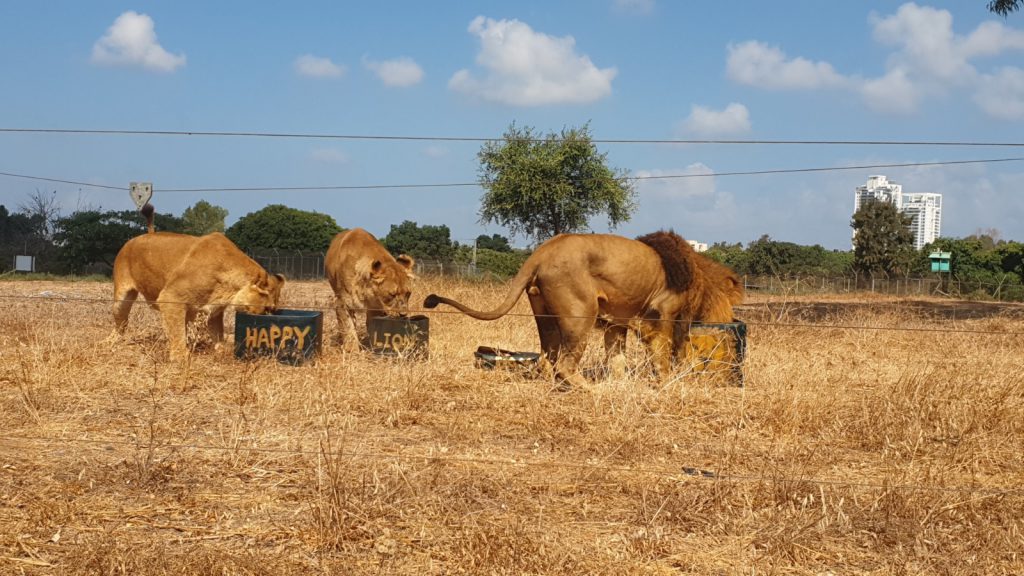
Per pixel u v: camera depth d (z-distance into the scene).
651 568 4.47
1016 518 5.36
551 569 4.34
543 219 44.56
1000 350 13.27
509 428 7.48
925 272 63.75
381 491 5.29
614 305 9.68
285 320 10.19
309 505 5.09
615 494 5.63
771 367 10.46
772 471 6.20
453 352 11.67
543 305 9.71
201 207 106.00
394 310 11.69
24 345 10.59
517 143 43.16
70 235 53.38
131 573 4.15
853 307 26.27
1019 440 7.39
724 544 4.82
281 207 86.19
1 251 54.19
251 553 4.43
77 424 7.04
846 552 4.80
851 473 6.33
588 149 43.03
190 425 7.15
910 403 8.22
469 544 4.54
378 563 4.40
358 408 7.88
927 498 5.61
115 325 11.75
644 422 7.62
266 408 7.66
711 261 10.71
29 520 4.83
